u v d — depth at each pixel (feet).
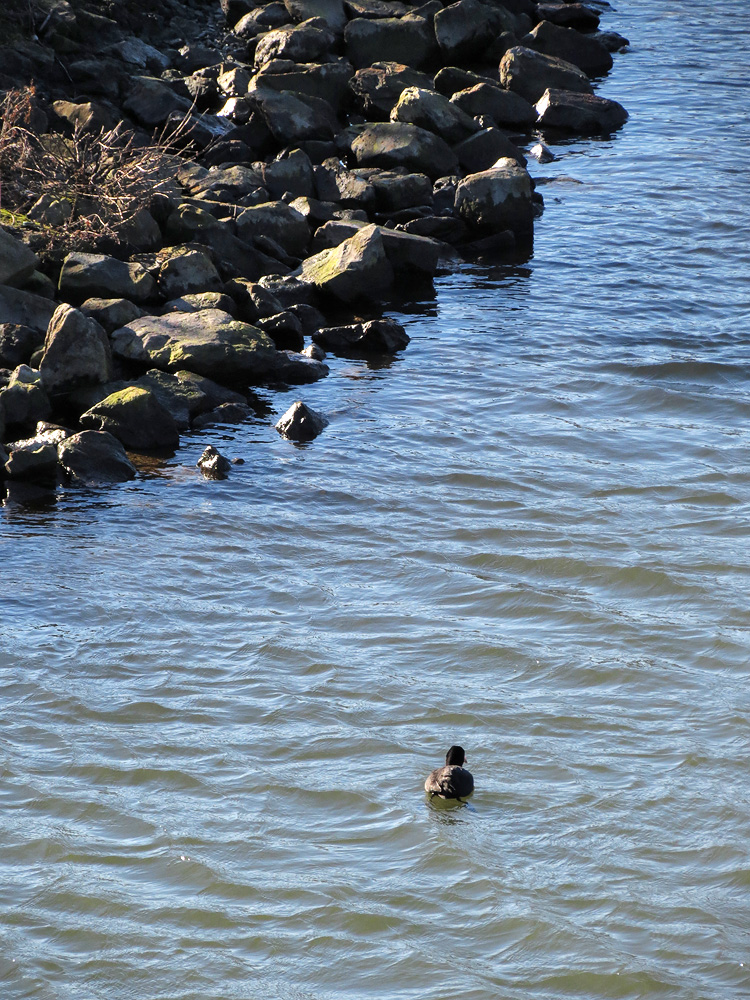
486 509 79.92
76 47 155.12
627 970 44.04
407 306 116.67
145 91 146.61
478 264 126.93
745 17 229.25
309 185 133.90
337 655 64.44
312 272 117.80
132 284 104.42
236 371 97.96
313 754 56.59
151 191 115.75
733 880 48.49
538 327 110.93
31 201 113.80
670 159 156.87
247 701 60.49
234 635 66.08
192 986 43.68
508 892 47.93
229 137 144.36
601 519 78.33
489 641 65.51
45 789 53.88
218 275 110.32
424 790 53.83
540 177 151.12
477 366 103.09
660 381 99.19
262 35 173.37
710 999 42.68
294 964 44.68
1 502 79.61
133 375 97.55
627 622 67.26
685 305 115.14
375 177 136.87
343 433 91.20
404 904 47.44
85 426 88.28
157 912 47.14
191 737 57.72
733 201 141.49
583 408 95.09
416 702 60.44
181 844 50.70
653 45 210.79
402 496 81.71
